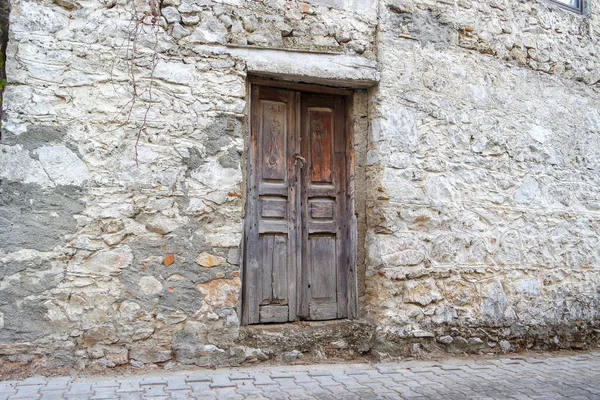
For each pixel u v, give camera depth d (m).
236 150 3.91
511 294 4.80
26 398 2.99
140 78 3.73
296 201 4.34
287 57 4.13
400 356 4.21
